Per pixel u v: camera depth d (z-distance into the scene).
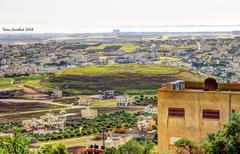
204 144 49.59
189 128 65.31
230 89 71.31
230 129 46.88
